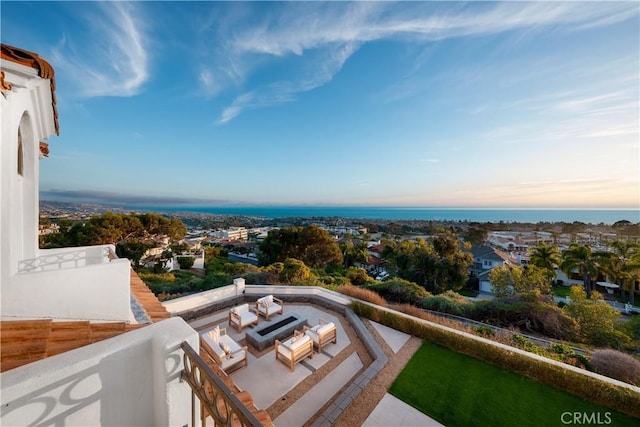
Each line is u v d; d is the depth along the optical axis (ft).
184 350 5.24
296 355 20.01
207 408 4.49
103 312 9.40
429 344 23.31
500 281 54.24
